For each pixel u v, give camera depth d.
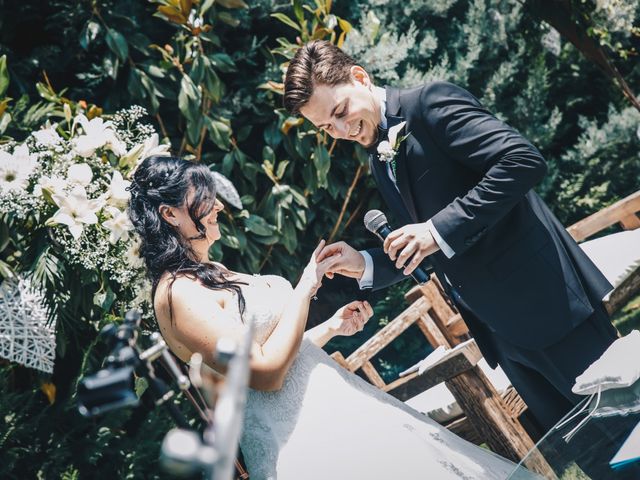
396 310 4.62
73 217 2.66
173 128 3.96
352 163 4.25
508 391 2.95
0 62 3.10
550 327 2.37
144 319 2.94
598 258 3.28
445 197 2.35
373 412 2.14
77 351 3.26
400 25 4.73
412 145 2.34
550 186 5.04
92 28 3.62
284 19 3.78
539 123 5.04
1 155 2.69
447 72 4.68
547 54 5.39
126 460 3.16
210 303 2.04
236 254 3.94
